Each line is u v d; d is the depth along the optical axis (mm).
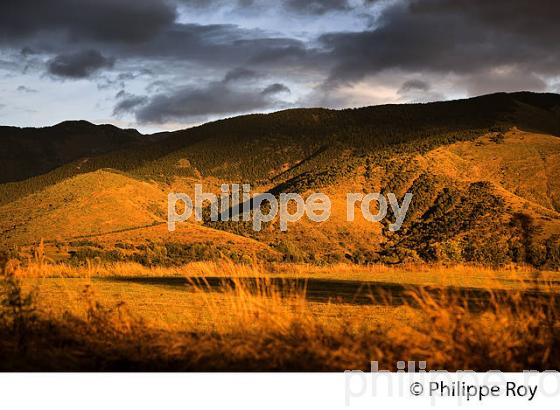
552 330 7652
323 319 10594
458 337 7258
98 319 8602
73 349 7918
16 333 8305
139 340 7961
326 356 7129
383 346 7277
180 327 9305
